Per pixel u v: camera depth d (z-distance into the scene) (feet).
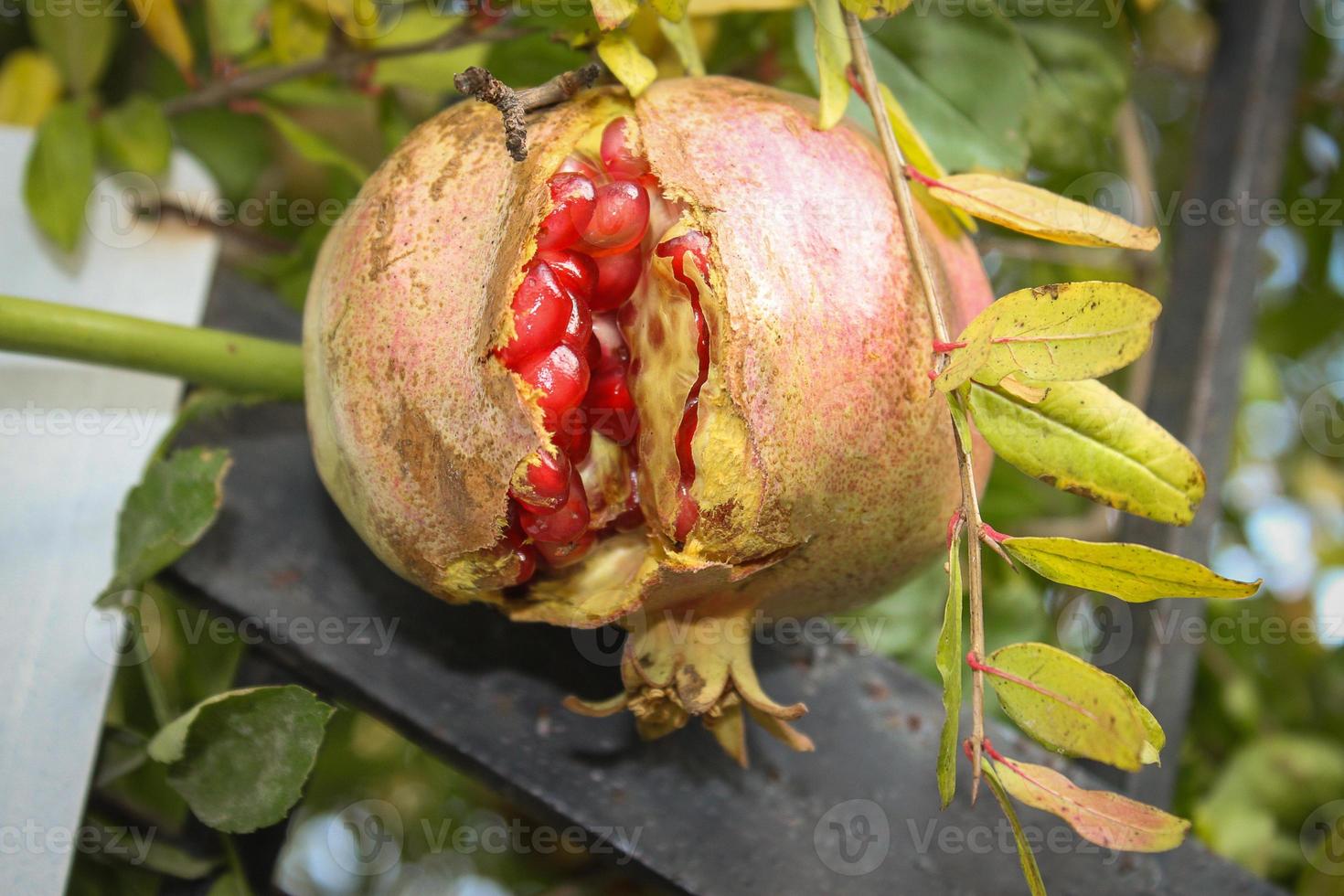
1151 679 1.35
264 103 1.42
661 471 1.08
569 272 1.07
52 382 1.29
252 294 1.37
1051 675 1.03
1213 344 1.39
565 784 1.20
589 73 1.10
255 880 1.26
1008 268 1.71
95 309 1.22
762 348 1.04
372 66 1.37
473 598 1.13
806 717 1.26
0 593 1.23
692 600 1.11
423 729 1.20
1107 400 1.06
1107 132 1.44
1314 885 1.60
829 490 1.07
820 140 1.10
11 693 1.21
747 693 1.12
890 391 1.07
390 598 1.23
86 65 1.42
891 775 1.25
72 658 1.23
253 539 1.25
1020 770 1.05
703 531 1.07
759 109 1.10
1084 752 1.02
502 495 1.06
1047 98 1.42
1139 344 1.02
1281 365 1.95
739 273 1.05
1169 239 1.73
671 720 1.15
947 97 1.33
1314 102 1.73
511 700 1.22
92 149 1.34
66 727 1.21
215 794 1.16
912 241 1.08
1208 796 1.61
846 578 1.13
